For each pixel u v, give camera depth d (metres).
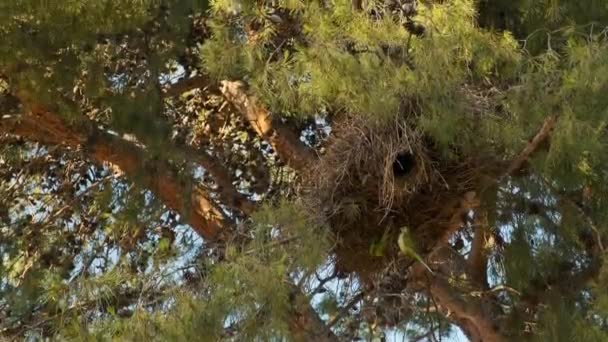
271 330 8.54
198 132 13.51
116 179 13.18
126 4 10.49
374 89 8.81
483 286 12.07
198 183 12.69
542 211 10.38
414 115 9.11
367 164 9.41
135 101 11.28
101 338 8.71
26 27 10.42
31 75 10.72
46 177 14.25
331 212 9.63
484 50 9.10
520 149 9.54
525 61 9.34
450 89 8.93
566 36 9.72
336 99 8.98
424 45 8.93
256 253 8.94
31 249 13.29
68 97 11.41
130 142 11.80
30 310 11.47
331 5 9.48
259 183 13.47
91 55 11.05
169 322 8.58
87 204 13.55
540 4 10.02
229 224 12.32
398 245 10.05
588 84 8.80
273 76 9.28
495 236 11.31
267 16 9.83
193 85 12.68
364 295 10.74
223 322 8.57
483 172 9.72
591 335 9.89
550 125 9.13
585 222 10.16
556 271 10.60
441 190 9.78
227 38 9.75
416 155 9.44
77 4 10.04
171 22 11.16
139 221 12.20
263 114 12.39
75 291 9.18
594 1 10.05
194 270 9.29
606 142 9.38
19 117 11.59
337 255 10.20
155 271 9.33
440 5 9.20
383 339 12.32
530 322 11.20
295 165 12.27
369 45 9.06
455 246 12.42
